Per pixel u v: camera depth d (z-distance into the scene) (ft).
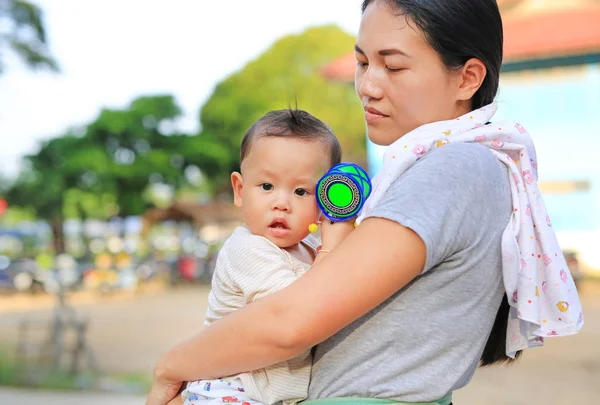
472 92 5.01
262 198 5.38
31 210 91.09
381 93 5.00
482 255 4.58
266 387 4.83
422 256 4.29
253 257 5.16
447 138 4.87
